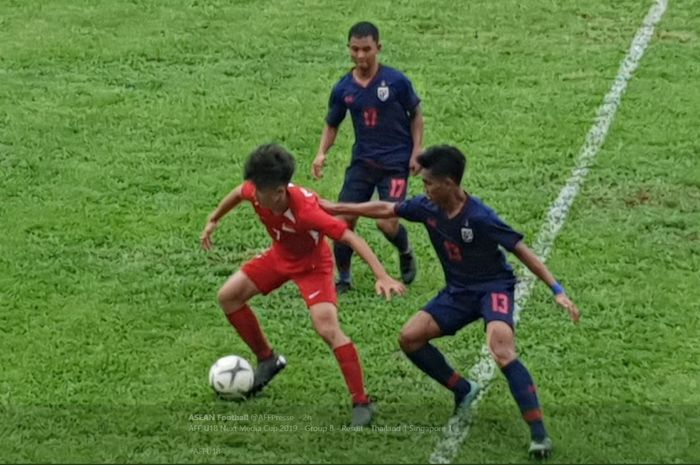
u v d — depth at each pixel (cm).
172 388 2791
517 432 2605
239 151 4175
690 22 5266
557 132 4272
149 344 2994
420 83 4706
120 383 2809
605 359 2908
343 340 2616
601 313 3119
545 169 3994
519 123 4353
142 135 4312
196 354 2944
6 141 4241
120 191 3878
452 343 2989
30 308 3161
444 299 2589
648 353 2930
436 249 2573
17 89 4700
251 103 4572
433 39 5131
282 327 3084
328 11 5459
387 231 3198
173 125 4391
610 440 2564
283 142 4250
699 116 4375
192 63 4944
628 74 4756
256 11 5478
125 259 3444
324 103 4556
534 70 4822
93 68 4903
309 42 5122
